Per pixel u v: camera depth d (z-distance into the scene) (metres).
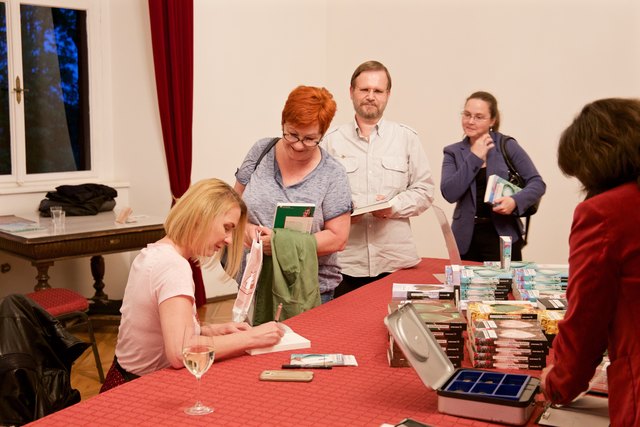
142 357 2.23
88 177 6.12
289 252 2.83
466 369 1.96
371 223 3.74
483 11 6.41
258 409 1.79
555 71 6.09
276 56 6.93
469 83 6.54
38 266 4.68
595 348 1.56
